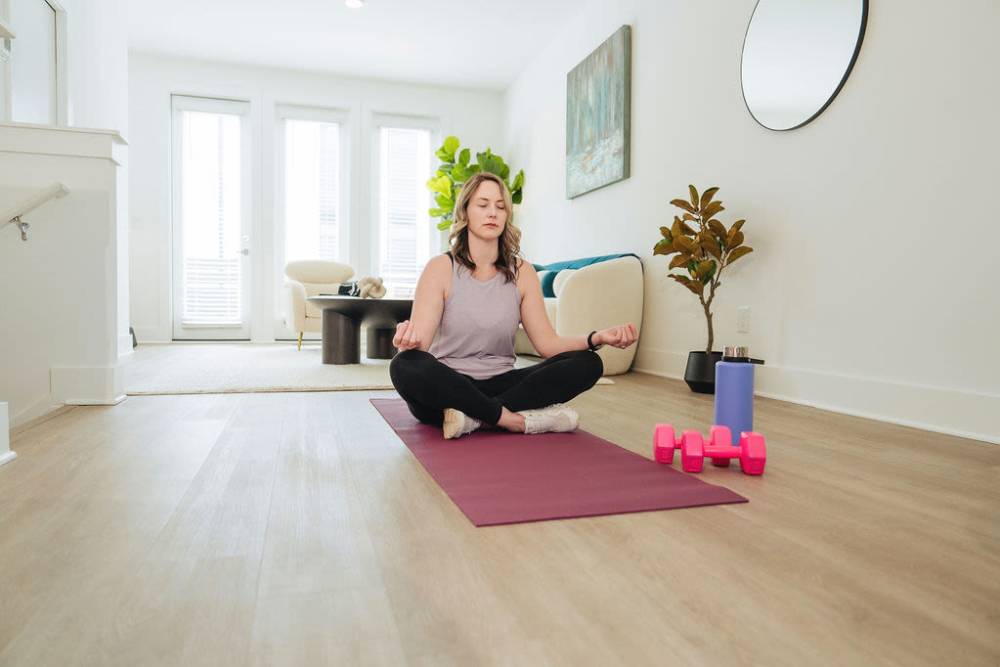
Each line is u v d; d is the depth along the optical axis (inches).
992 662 27.9
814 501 50.8
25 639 28.4
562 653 27.8
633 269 145.3
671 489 52.7
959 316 78.2
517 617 31.0
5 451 61.5
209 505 48.0
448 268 75.2
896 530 44.2
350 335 161.8
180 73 232.8
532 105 232.4
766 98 109.3
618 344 73.1
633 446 70.4
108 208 93.7
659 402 103.8
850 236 93.7
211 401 99.9
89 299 93.7
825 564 38.1
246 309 245.3
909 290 84.6
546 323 79.7
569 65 198.5
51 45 139.5
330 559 37.9
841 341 95.3
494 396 75.9
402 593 33.4
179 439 71.6
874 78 89.3
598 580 35.4
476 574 35.9
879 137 88.7
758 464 58.2
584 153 182.1
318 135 249.8
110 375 95.0
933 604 33.1
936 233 80.9
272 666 26.5
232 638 28.7
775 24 107.2
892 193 86.9
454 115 261.4
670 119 141.3
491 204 74.0
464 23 200.2
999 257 73.8
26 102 130.0
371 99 251.9
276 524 43.9
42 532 42.1
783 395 106.0
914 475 59.1
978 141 75.8
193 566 36.6
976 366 76.4
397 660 27.1
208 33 210.7
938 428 79.7
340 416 87.1
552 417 73.5
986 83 74.9
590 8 182.2
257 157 241.1
